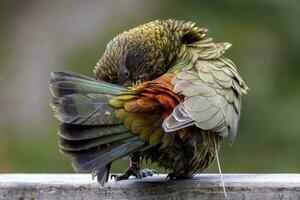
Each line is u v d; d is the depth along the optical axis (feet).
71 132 27.84
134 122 28.32
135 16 70.08
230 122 31.19
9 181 30.68
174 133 29.40
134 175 32.30
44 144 65.31
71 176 32.40
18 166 63.77
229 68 32.71
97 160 27.58
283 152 59.88
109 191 30.09
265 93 60.85
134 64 34.37
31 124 69.31
